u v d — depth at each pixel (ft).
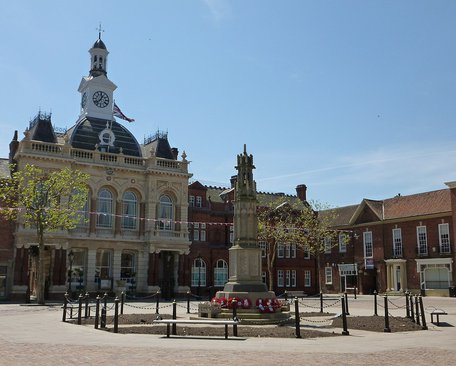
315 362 40.65
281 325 73.97
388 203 234.79
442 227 204.33
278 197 247.70
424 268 208.33
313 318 87.10
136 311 107.76
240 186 89.40
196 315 85.71
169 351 46.37
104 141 194.49
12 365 38.55
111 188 190.49
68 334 61.52
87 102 205.05
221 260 214.48
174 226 198.49
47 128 182.50
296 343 53.83
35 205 153.89
